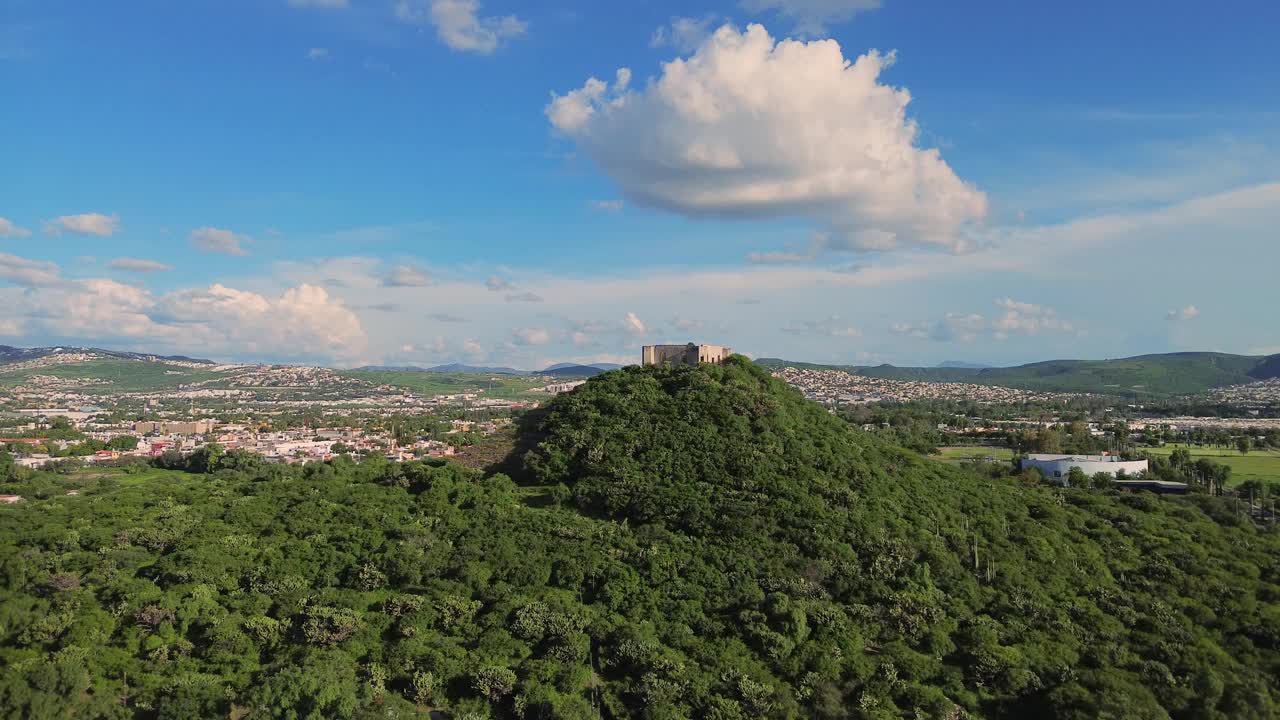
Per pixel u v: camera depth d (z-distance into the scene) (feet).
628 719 327.06
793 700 329.31
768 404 587.68
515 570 419.33
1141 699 332.39
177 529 487.61
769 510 458.09
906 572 422.41
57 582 410.72
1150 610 415.85
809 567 415.64
